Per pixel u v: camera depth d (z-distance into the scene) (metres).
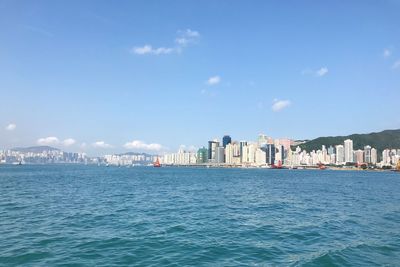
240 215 36.91
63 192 64.00
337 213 39.03
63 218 33.72
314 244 23.30
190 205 45.56
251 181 118.25
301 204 47.97
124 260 18.92
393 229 29.11
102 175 157.38
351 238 25.27
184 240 24.14
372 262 18.84
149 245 22.52
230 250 21.47
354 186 94.69
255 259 19.47
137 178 131.38
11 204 44.88
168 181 112.31
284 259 19.48
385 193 69.38
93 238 24.47
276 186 90.94
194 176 163.25
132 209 41.00
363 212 39.97
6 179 111.94
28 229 27.81
